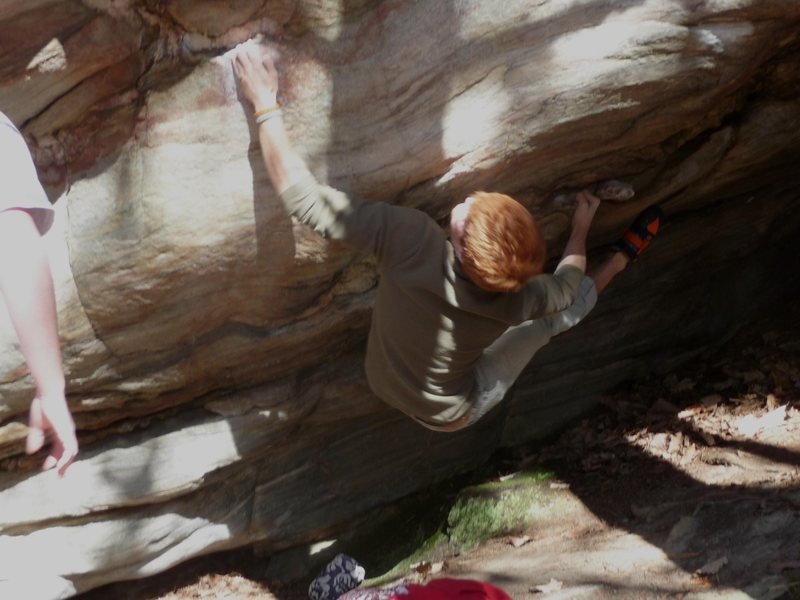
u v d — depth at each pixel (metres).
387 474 5.86
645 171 4.73
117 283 3.99
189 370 4.51
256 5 3.58
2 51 3.49
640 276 6.02
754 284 6.66
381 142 3.90
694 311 6.47
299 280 4.26
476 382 3.91
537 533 5.35
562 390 6.31
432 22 3.80
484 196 3.44
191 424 4.85
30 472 4.60
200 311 4.24
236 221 3.91
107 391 4.45
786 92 4.81
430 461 5.98
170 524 5.04
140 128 3.75
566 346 6.15
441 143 3.95
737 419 5.81
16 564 4.68
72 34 3.52
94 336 4.14
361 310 4.57
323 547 5.81
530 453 6.21
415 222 3.53
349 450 5.64
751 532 4.57
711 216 5.83
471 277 3.44
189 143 3.76
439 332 3.60
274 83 3.62
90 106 3.70
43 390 2.04
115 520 4.88
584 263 4.18
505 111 3.98
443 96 3.90
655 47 4.01
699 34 4.05
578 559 4.80
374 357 3.87
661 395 6.27
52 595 4.77
